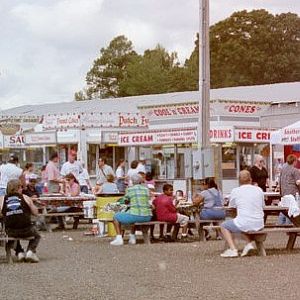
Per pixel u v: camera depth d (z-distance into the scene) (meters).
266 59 76.56
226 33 78.81
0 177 20.17
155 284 11.64
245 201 14.82
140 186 17.83
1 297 10.70
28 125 40.09
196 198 18.27
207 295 10.52
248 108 31.23
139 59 93.50
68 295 10.78
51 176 24.78
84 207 22.00
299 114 36.44
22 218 14.50
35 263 14.48
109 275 12.72
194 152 18.81
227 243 15.41
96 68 99.06
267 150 31.05
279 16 78.00
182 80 87.06
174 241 18.28
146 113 33.97
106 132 34.66
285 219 18.61
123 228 18.30
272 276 12.27
